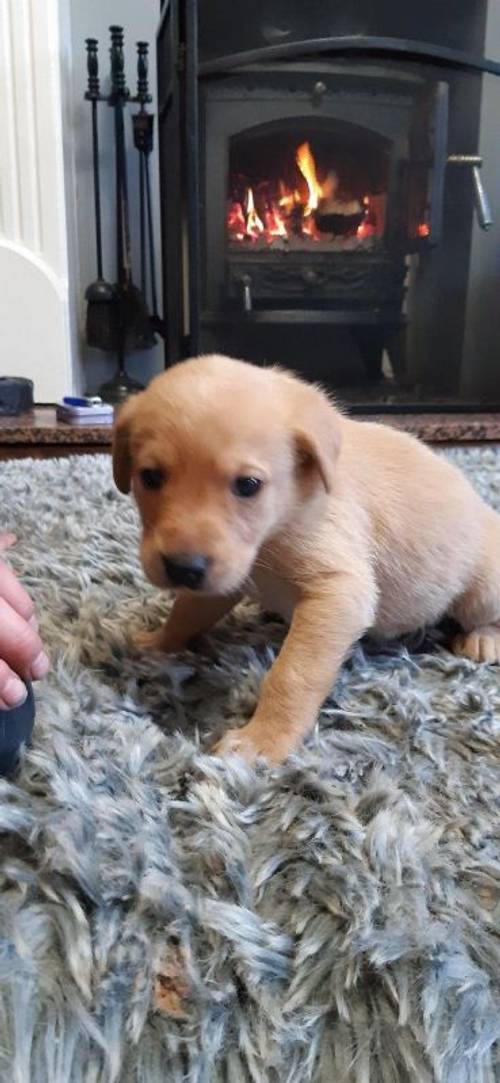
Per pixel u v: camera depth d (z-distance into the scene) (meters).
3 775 0.34
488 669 0.48
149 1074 0.25
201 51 1.12
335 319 1.28
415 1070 0.25
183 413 0.35
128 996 0.26
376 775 0.36
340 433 0.39
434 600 0.47
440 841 0.33
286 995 0.26
